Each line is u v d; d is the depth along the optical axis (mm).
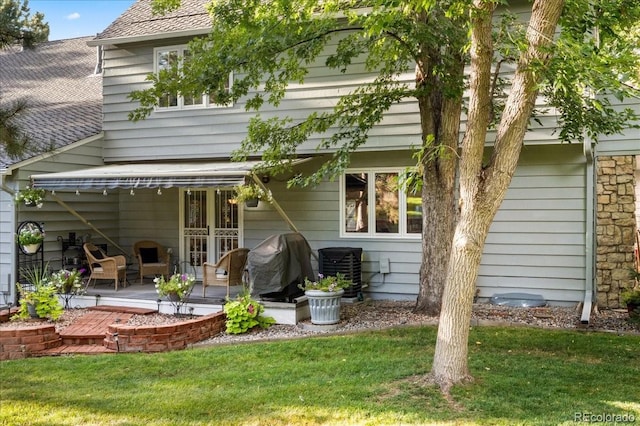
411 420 6613
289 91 15852
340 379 8219
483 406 6973
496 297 14250
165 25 17094
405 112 14750
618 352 9578
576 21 9398
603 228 13688
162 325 11047
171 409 7270
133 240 18875
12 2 10750
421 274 13125
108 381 8648
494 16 14039
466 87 12086
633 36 12195
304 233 16578
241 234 17406
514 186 14375
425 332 11094
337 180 16141
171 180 13195
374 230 15812
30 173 15125
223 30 11656
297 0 10742
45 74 23766
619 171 13609
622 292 13086
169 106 17281
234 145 16484
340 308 13047
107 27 18422
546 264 14109
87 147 17281
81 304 14555
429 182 12734
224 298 13820
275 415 6922
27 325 11984
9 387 8414
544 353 9578
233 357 9820
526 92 7152
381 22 7910
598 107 7883
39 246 15312
